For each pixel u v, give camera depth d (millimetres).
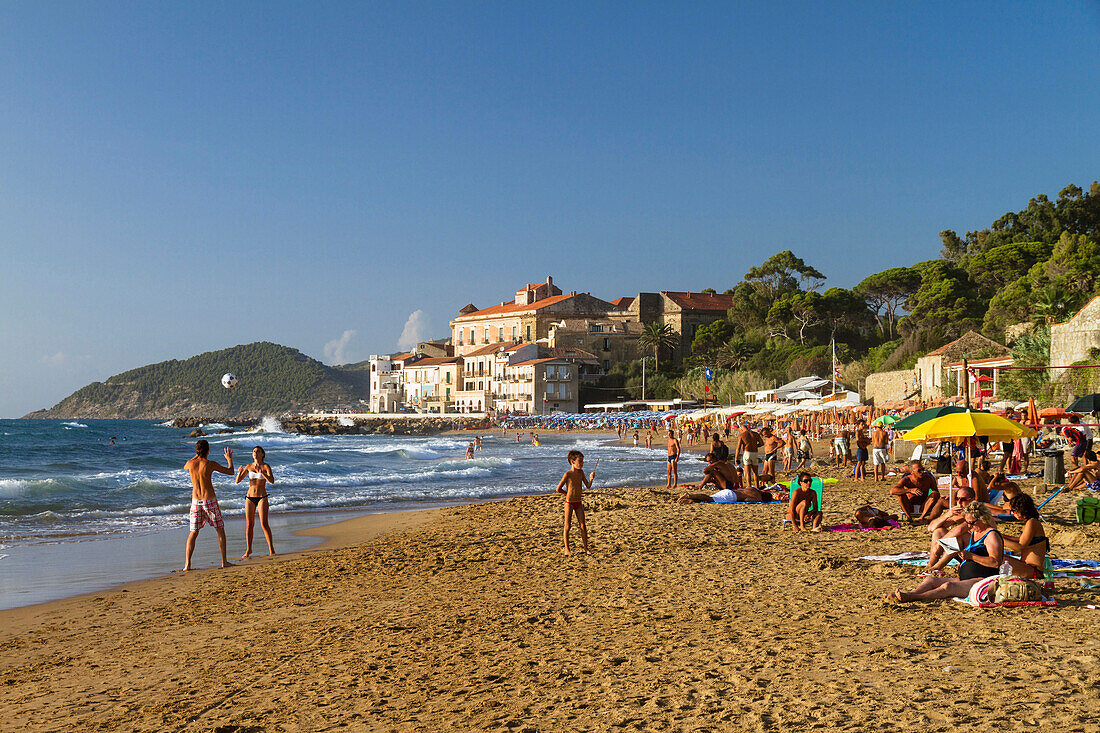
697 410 86000
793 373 94875
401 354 158875
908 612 8352
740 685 6129
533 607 9945
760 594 9828
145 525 21109
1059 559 11062
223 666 8016
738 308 121875
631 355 123562
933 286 86312
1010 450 26109
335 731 5863
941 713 5203
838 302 107188
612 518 18547
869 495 21828
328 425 119688
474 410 125875
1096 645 6613
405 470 40094
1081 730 4766
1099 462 19797
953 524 10219
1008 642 6855
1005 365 44188
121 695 7234
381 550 16156
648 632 8211
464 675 7066
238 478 15750
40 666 8523
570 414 107812
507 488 31250
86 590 12977
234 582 13258
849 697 5645
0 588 13203
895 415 31578
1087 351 37750
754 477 24609
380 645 8453
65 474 39719
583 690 6352
